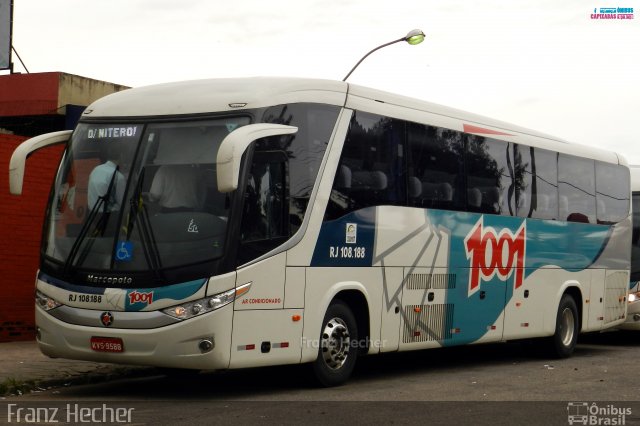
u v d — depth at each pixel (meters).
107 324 10.49
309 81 11.68
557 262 16.91
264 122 10.87
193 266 10.34
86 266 10.72
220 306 10.30
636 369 15.05
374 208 12.51
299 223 11.27
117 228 10.70
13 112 21.80
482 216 14.84
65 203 11.21
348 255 12.02
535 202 16.33
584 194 17.89
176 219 10.55
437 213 13.80
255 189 10.75
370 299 12.43
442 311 13.93
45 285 10.98
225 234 10.43
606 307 18.53
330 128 11.84
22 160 11.37
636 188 20.73
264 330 10.79
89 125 11.47
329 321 11.87
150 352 10.34
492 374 14.10
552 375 13.99
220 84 11.30
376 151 12.62
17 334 16.58
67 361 13.80
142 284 10.41
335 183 11.84
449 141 14.18
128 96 11.57
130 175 10.88
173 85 11.52
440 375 13.88
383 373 14.09
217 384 12.34
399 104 13.24
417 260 13.36
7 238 16.39
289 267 11.10
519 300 15.80
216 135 10.80
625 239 19.22
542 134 16.91
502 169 15.47
